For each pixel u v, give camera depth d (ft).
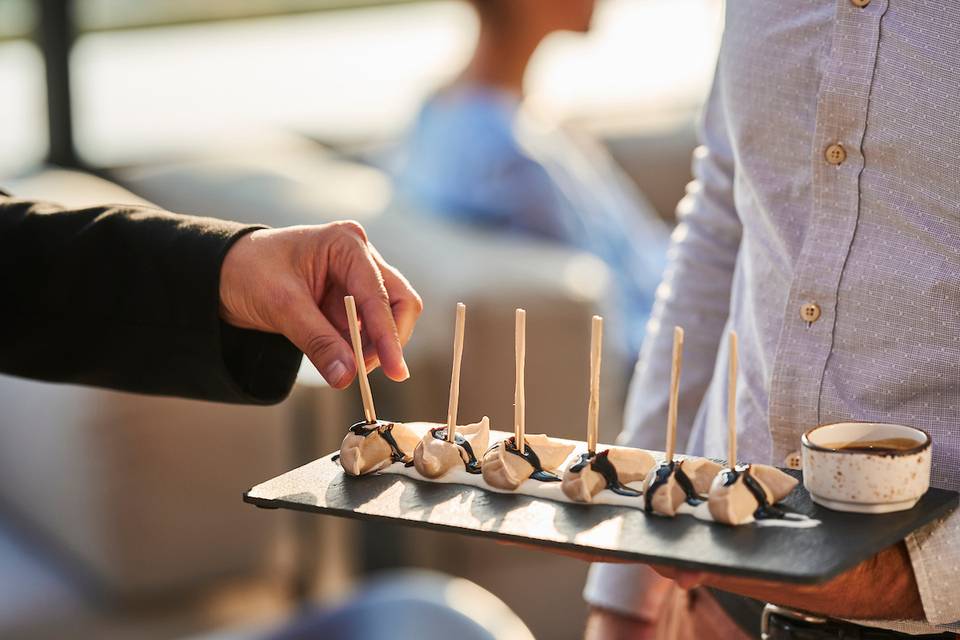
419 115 10.89
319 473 3.68
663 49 14.10
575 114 13.85
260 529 9.10
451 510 3.36
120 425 8.67
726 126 4.12
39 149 11.70
